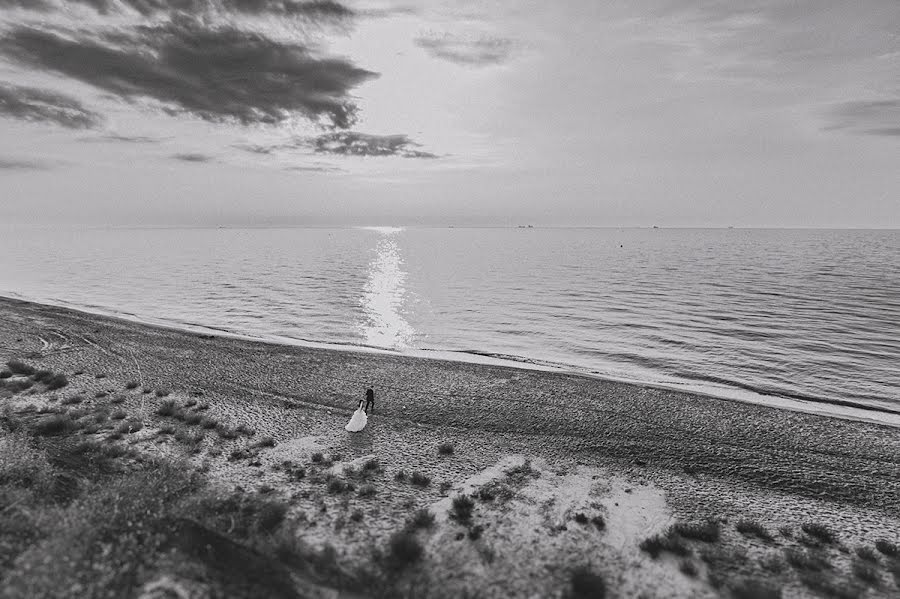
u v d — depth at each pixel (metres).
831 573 12.80
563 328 51.28
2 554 10.15
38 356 33.69
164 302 66.62
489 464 19.66
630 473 19.23
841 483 18.72
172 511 12.70
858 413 27.64
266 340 44.81
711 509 16.50
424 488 17.09
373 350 41.81
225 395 27.44
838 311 55.91
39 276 100.12
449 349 43.88
